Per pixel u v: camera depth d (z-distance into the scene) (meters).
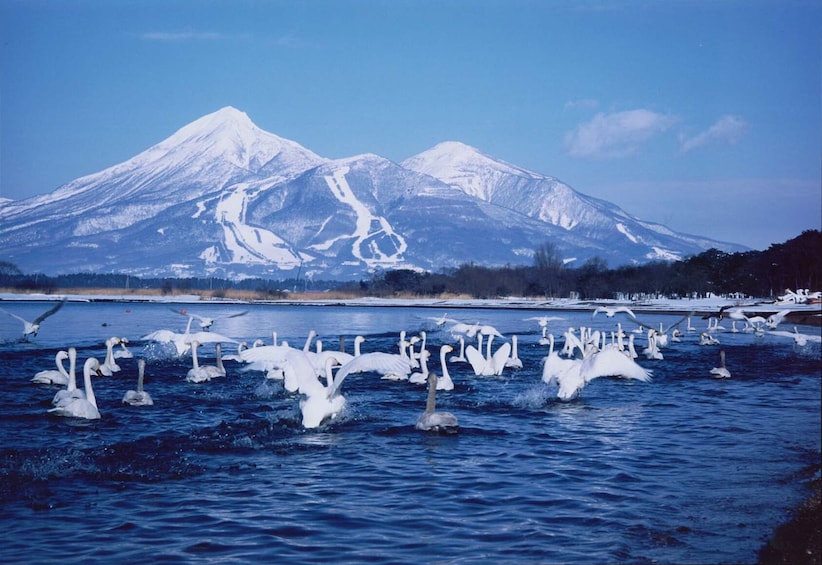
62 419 22.42
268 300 166.75
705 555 12.41
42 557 12.20
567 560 12.18
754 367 38.72
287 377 27.59
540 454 18.70
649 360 42.44
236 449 19.03
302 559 12.12
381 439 20.23
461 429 21.61
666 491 15.64
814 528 13.54
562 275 167.88
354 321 86.19
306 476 16.69
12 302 135.00
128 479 16.39
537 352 46.66
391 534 13.19
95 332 60.53
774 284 107.19
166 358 40.00
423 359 30.98
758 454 18.67
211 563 11.95
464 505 14.72
